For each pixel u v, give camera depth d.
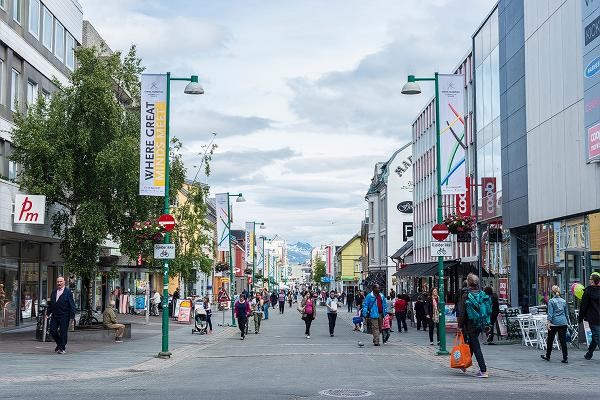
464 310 15.30
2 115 28.86
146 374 16.19
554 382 14.25
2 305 30.47
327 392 12.29
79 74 26.83
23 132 25.97
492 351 22.03
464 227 31.84
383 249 81.88
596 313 18.34
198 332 34.44
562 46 27.58
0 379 14.69
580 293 23.08
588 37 24.47
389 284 77.81
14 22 30.14
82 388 13.23
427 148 62.72
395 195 78.75
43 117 26.83
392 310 39.22
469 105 43.75
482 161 39.78
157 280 67.75
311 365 18.09
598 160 24.06
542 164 29.88
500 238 36.00
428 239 61.78
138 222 26.77
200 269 41.38
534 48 30.73
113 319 26.75
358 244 132.88
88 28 45.69
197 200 39.88
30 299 33.94
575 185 26.39
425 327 36.72
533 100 30.94
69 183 26.42
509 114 34.41
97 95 25.94
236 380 14.55
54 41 35.88
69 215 27.67
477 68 40.72
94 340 26.14
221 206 42.31
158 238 26.22
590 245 25.42
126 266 46.88
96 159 25.23
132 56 28.12
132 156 25.67
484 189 38.03
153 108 20.88
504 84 35.22
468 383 13.94
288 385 13.48
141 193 20.72
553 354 20.70
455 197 41.47
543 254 30.45
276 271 171.12
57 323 20.64
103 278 50.84
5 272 30.86
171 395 12.02
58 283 20.84
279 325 45.66
